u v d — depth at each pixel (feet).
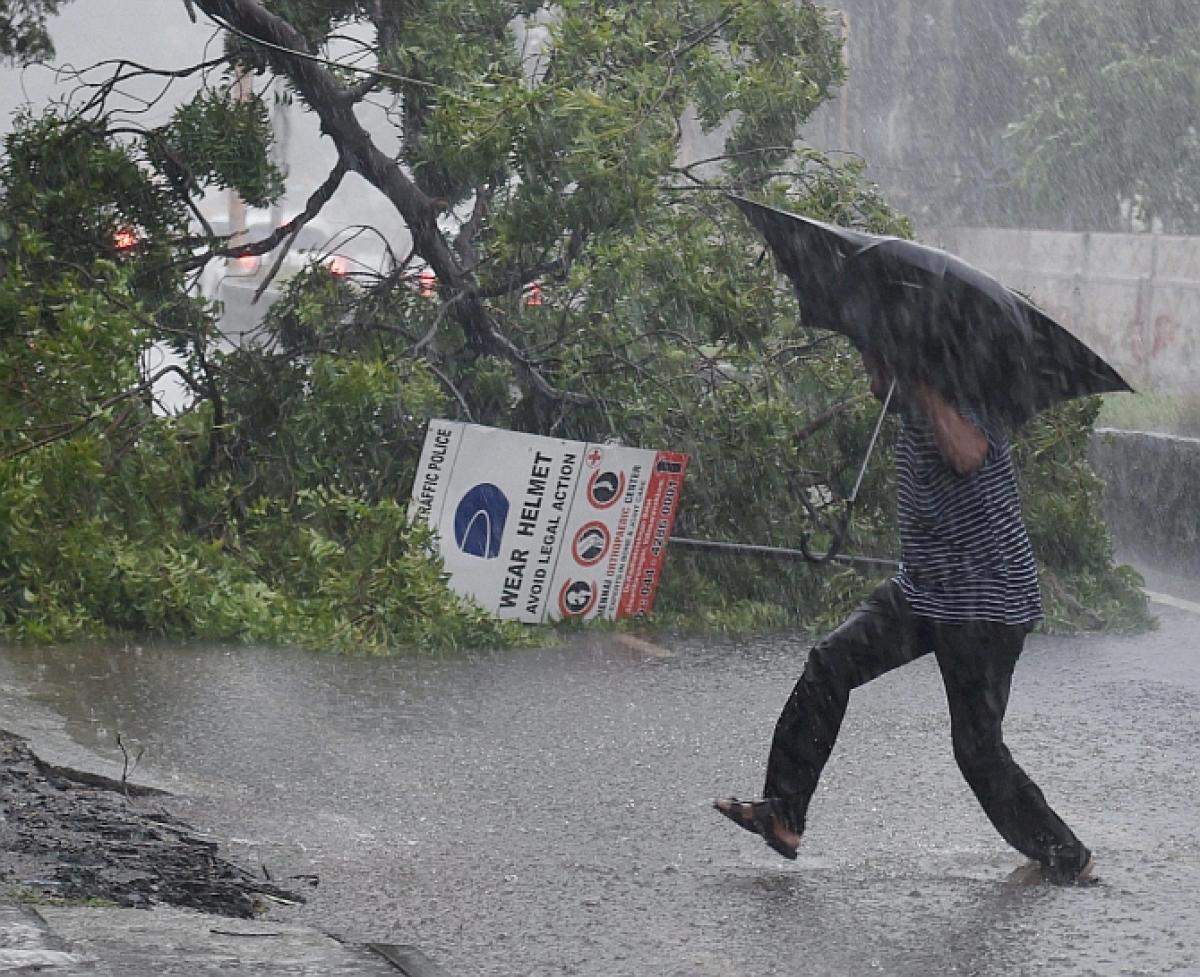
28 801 40.27
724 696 58.70
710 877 37.78
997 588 36.58
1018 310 36.60
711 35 79.30
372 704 55.42
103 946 28.50
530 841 41.24
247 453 72.95
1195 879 37.83
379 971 28.55
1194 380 150.00
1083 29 179.22
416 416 71.82
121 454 68.85
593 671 62.08
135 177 79.46
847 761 49.93
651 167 71.72
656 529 70.38
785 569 72.84
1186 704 58.39
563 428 76.07
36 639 61.41
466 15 81.30
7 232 76.69
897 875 38.11
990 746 37.32
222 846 38.99
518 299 78.89
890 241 37.47
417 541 66.39
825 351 75.77
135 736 49.29
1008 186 207.00
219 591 64.34
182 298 77.92
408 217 77.36
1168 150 176.55
